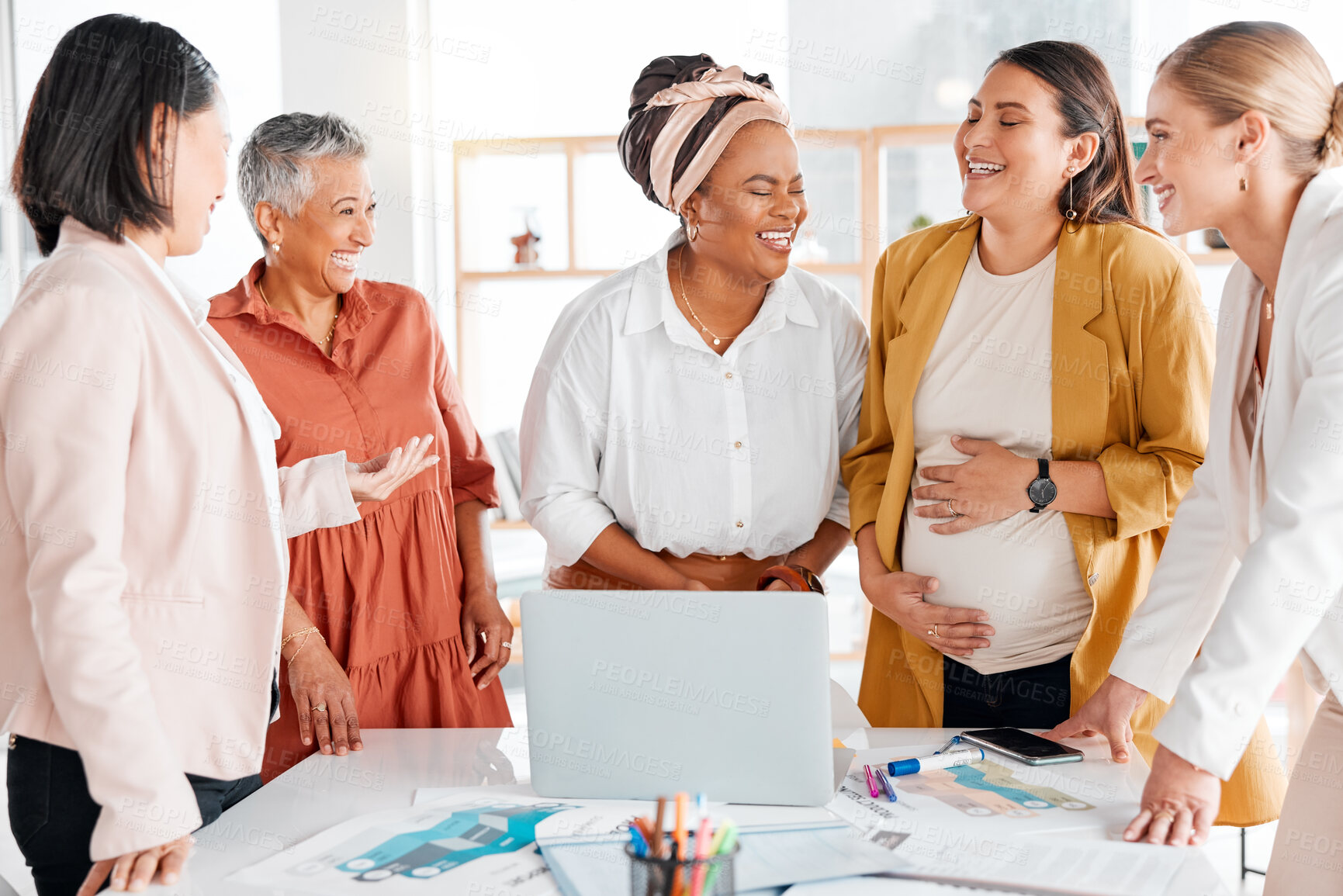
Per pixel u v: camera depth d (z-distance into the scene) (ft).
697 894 2.98
